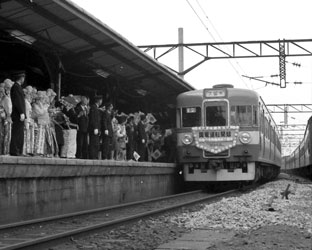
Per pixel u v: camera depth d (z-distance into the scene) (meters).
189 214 12.03
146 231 9.41
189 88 23.12
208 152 19.41
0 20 12.16
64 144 13.85
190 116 19.84
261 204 14.37
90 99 20.59
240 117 19.47
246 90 19.73
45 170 11.42
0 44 14.46
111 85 19.83
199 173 19.89
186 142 19.64
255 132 19.34
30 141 12.09
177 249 7.34
